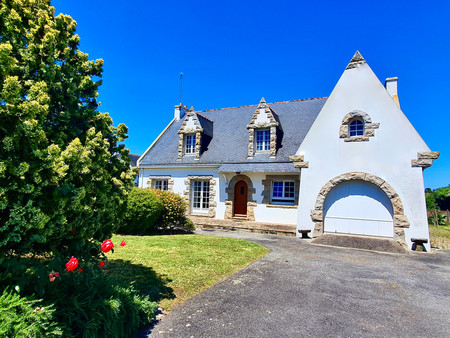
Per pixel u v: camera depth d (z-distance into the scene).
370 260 8.41
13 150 3.08
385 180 11.34
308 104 18.81
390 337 3.92
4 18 3.62
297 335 3.87
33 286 3.31
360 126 12.34
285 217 15.05
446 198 26.83
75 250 4.00
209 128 19.69
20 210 2.96
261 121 16.55
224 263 7.24
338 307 4.86
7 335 2.54
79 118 4.39
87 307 3.44
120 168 4.93
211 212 17.03
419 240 10.28
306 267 7.36
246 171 15.40
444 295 5.61
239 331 3.90
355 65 12.47
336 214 12.19
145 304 4.02
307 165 12.72
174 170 18.56
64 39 4.37
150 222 11.91
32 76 3.86
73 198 3.44
